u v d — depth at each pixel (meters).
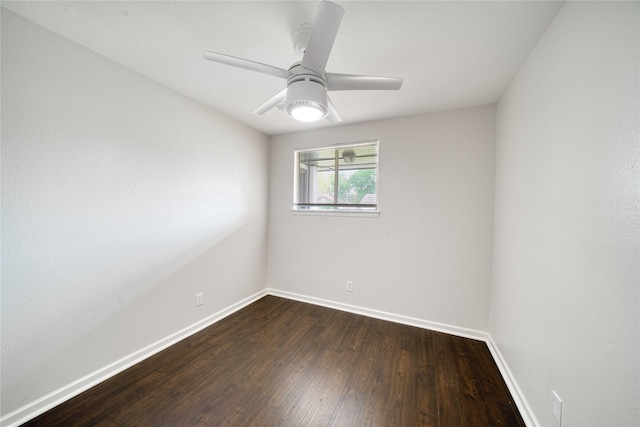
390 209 2.60
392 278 2.60
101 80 1.59
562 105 1.11
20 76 1.27
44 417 1.33
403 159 2.54
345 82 1.35
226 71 1.78
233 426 1.30
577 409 0.96
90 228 1.56
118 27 1.34
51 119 1.38
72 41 1.45
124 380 1.63
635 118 0.73
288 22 1.29
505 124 1.92
